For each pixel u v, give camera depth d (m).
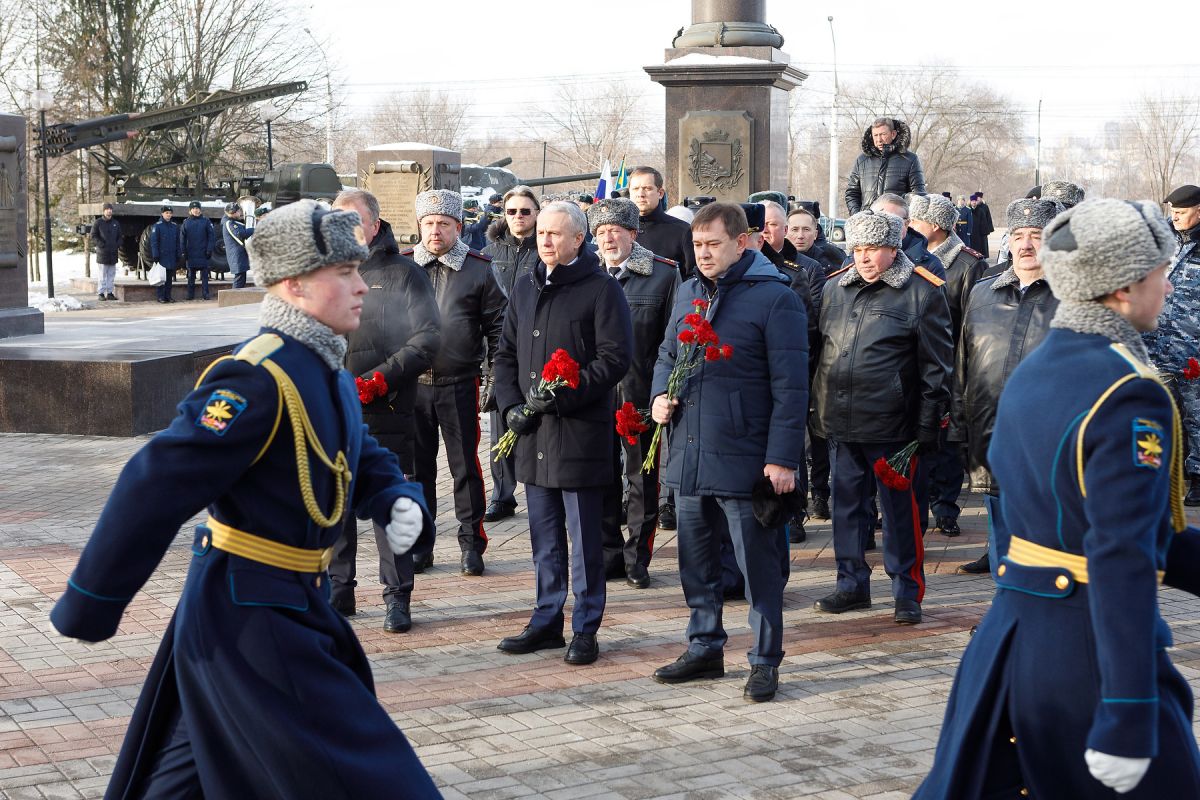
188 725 3.13
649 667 5.79
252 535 3.16
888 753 4.75
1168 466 2.84
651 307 7.32
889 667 5.80
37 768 4.57
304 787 3.03
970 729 3.06
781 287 5.35
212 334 14.18
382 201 18.91
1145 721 2.72
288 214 3.25
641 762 4.66
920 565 6.53
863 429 6.50
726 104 15.29
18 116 14.05
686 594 5.61
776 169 15.65
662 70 15.32
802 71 15.98
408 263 6.54
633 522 7.22
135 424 11.71
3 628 6.28
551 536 5.98
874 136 13.02
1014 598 3.04
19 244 14.13
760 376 5.33
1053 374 2.99
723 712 5.20
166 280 28.38
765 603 5.34
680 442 5.45
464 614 6.64
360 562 7.70
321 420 3.22
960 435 6.27
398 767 3.13
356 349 6.49
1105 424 2.84
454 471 7.37
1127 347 2.95
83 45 39.69
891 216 6.44
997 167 90.00
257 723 3.03
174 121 32.44
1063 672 2.92
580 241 5.96
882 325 6.46
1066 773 2.97
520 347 6.03
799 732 4.97
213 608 3.11
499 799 4.32
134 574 3.04
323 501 3.25
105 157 33.44
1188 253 8.77
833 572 7.62
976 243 23.00
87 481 9.87
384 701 5.31
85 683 5.51
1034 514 3.00
